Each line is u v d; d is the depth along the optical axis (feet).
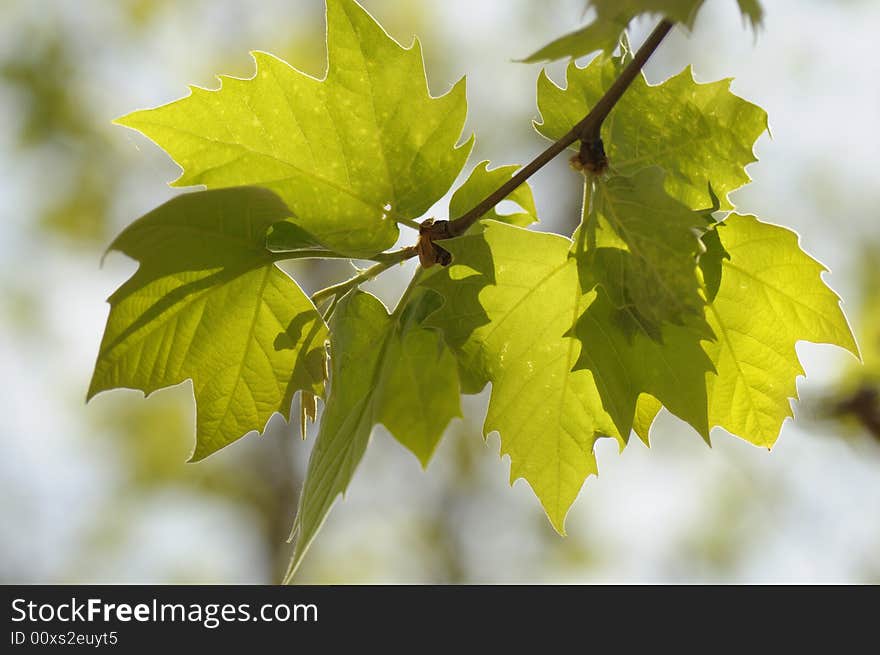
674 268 5.53
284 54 20.65
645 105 5.65
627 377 5.64
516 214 5.69
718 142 5.64
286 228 5.60
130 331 5.58
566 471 5.71
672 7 5.36
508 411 5.69
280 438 22.93
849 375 6.36
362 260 5.65
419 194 5.64
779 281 5.65
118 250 5.53
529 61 5.39
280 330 5.62
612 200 5.56
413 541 24.32
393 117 5.63
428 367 5.51
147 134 5.61
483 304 5.64
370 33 5.62
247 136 5.62
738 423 5.69
